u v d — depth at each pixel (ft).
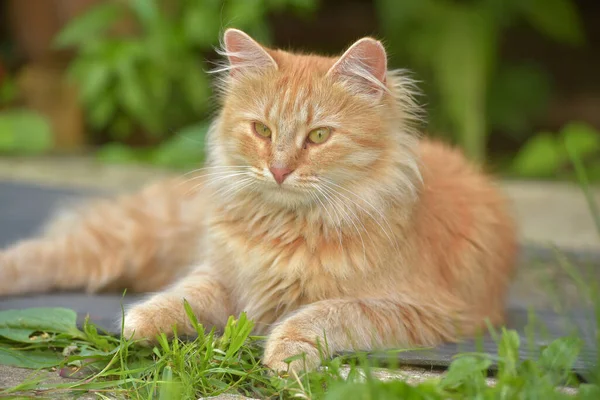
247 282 15.97
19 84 42.57
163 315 14.83
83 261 19.53
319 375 12.75
